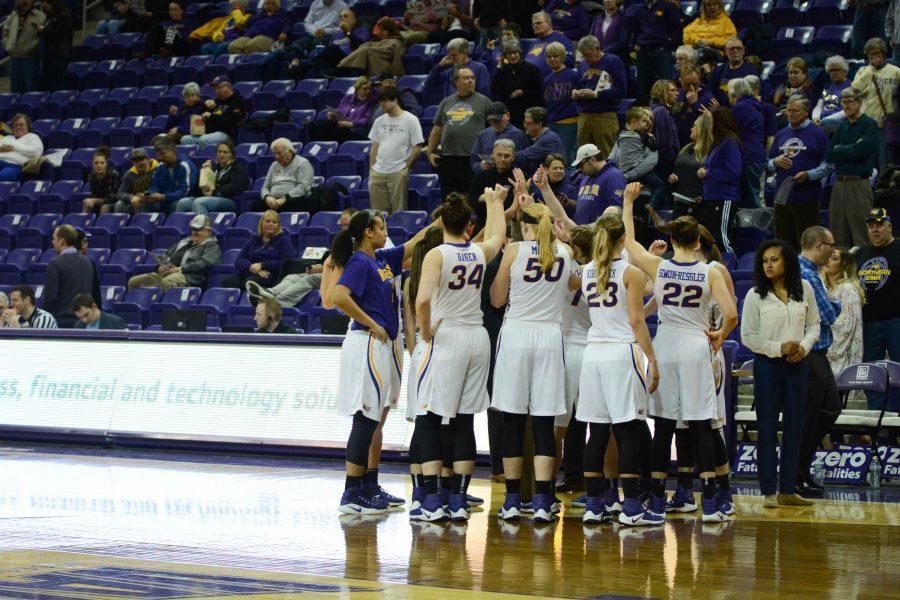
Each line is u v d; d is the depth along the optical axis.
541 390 9.81
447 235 9.86
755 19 23.06
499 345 9.96
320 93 24.38
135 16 30.64
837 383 13.19
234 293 18.75
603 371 9.74
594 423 9.84
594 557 8.02
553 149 17.02
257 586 6.71
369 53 24.42
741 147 17.00
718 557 8.07
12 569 7.25
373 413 10.16
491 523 9.74
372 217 10.32
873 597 6.67
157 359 16.17
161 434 15.80
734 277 16.33
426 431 9.80
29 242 22.97
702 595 6.68
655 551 8.31
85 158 25.61
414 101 22.03
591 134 18.78
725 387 13.45
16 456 15.01
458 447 9.89
